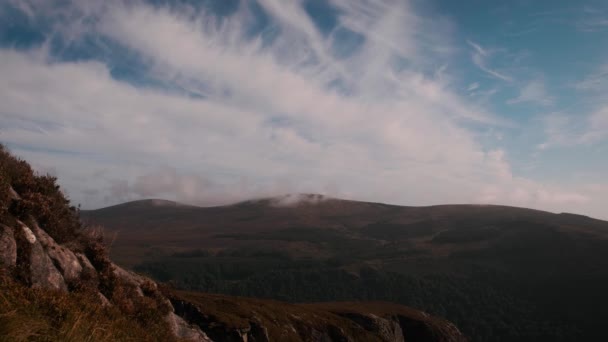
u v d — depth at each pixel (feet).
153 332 48.75
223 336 175.01
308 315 324.80
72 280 43.93
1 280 34.35
